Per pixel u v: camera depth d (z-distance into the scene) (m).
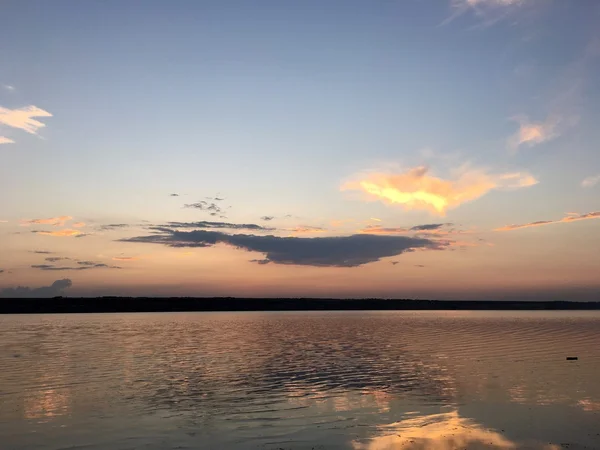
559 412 24.83
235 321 141.50
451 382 32.91
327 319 159.62
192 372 37.72
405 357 47.25
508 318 170.25
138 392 29.91
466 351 52.59
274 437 20.73
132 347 58.12
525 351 52.44
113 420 23.38
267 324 120.75
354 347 57.72
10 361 44.75
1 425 22.59
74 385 32.19
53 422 23.06
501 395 28.72
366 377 35.06
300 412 24.81
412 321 139.75
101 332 86.81
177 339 70.75
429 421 23.17
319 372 37.53
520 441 20.25
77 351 53.59
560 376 35.34
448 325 112.94
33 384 32.62
